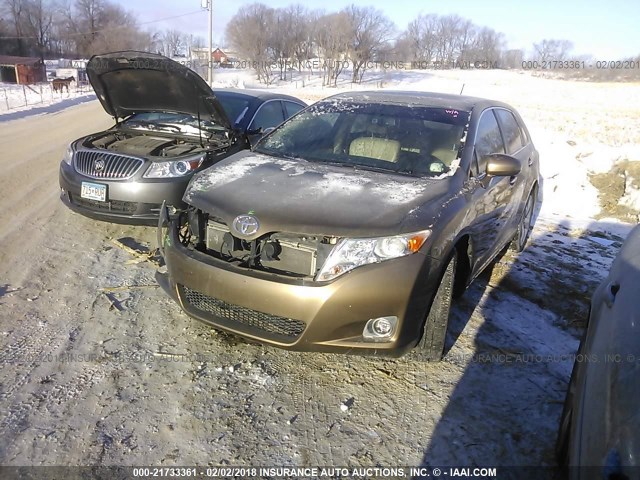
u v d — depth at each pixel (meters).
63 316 3.54
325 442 2.56
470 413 2.82
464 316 3.89
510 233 4.76
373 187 3.20
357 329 2.78
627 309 2.01
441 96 4.53
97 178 4.84
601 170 9.02
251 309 2.84
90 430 2.52
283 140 4.13
